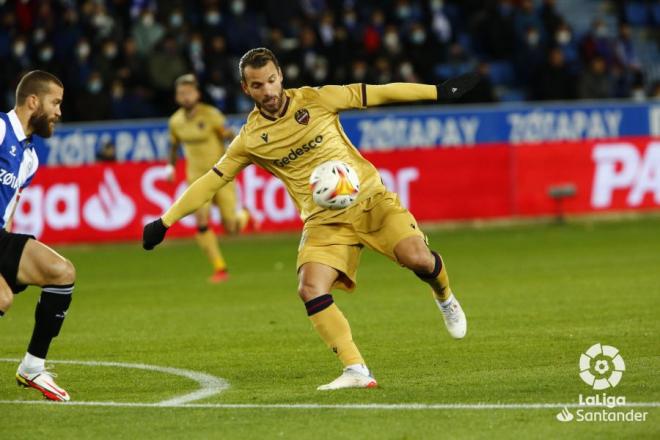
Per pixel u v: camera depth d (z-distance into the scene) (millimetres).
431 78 47844
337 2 50844
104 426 12758
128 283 29438
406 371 15852
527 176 41031
